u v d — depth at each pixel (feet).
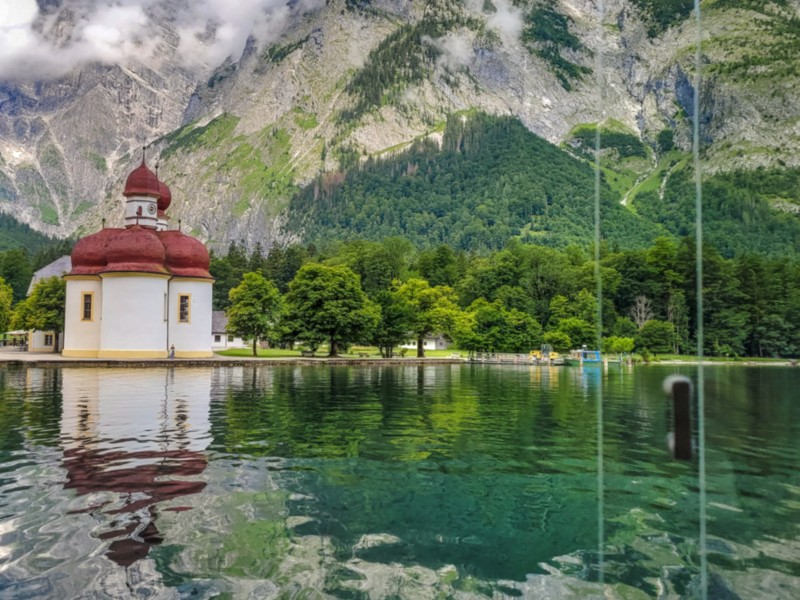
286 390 73.05
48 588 15.31
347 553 17.85
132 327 132.57
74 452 32.83
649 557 13.14
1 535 19.16
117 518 21.01
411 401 61.41
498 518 21.27
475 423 45.47
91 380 85.81
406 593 15.08
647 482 14.97
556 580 15.87
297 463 30.45
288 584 15.64
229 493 24.52
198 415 48.88
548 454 33.12
